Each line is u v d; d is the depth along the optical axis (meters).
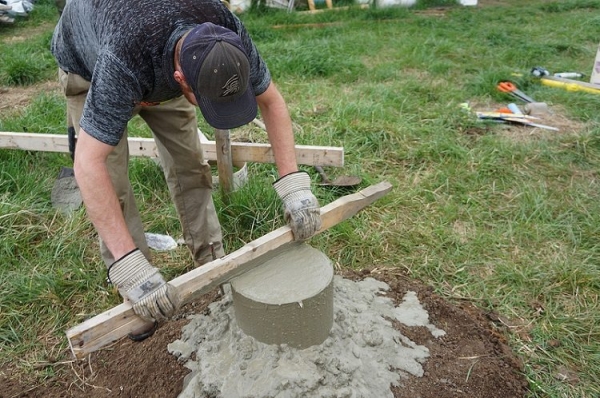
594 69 5.50
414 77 5.66
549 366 2.30
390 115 4.55
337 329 2.08
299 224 1.94
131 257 1.65
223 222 3.18
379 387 1.98
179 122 2.39
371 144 4.12
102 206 1.64
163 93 1.81
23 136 3.65
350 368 1.95
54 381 2.30
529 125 4.54
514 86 5.35
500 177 3.73
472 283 2.78
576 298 2.67
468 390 2.09
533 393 2.15
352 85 5.53
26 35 7.84
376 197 2.29
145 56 1.62
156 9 1.64
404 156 3.96
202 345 2.12
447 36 7.33
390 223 3.23
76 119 2.32
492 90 5.24
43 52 6.46
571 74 5.75
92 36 1.88
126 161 2.37
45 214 3.32
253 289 1.89
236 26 1.77
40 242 3.11
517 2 10.20
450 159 3.93
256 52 1.84
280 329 1.90
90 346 1.64
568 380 2.24
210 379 1.95
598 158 3.99
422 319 2.43
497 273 2.83
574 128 4.52
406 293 2.63
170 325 2.36
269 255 2.01
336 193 3.54
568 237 3.10
